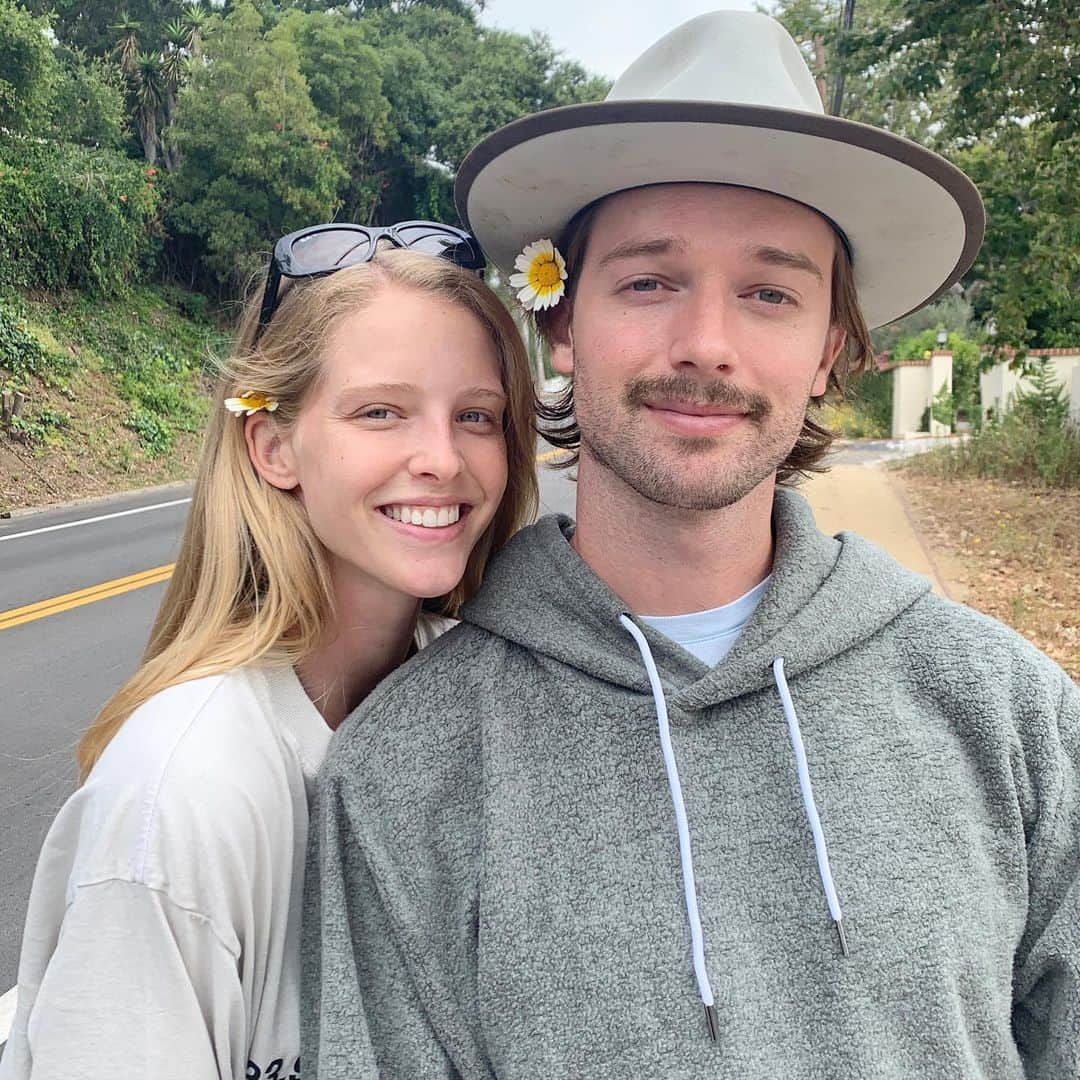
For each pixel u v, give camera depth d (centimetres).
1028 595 269
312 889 54
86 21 1085
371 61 982
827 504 461
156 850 49
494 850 51
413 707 56
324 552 61
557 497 313
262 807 52
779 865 51
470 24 1286
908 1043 49
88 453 590
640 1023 49
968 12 319
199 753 51
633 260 54
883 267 63
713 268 53
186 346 787
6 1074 54
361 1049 50
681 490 53
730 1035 48
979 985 50
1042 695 54
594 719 54
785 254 54
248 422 61
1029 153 358
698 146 51
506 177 57
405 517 59
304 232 62
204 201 858
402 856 53
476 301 60
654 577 57
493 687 55
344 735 56
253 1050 54
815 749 53
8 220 669
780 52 55
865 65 356
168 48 1059
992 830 52
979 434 612
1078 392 575
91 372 667
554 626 56
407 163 1074
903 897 50
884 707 54
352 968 51
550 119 52
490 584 60
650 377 53
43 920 54
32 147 722
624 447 54
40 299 694
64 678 216
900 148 52
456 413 60
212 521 61
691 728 53
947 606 58
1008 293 378
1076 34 311
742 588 58
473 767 54
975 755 53
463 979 51
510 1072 49
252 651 57
